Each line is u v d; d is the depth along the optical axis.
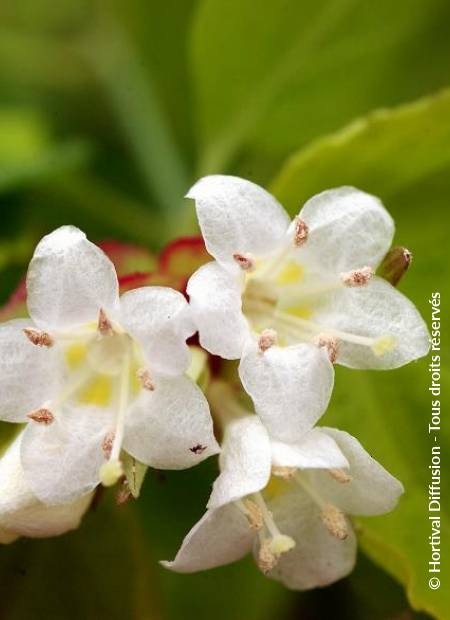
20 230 0.31
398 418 0.27
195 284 0.24
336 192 0.25
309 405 0.24
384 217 0.25
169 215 0.31
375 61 0.30
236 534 0.24
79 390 0.24
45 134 0.32
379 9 0.29
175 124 0.32
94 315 0.24
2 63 0.33
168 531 0.29
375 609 0.28
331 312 0.25
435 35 0.30
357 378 0.27
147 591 0.27
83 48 0.32
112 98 0.32
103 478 0.23
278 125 0.30
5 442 0.25
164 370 0.24
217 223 0.24
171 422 0.24
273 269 0.25
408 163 0.27
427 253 0.28
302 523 0.25
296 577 0.25
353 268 0.25
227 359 0.25
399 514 0.27
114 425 0.24
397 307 0.25
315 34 0.30
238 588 0.28
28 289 0.24
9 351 0.24
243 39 0.30
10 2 0.33
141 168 0.32
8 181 0.29
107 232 0.31
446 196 0.28
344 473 0.24
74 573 0.27
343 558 0.25
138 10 0.32
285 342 0.25
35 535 0.24
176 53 0.32
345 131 0.27
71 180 0.31
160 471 0.25
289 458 0.23
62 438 0.24
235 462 0.24
